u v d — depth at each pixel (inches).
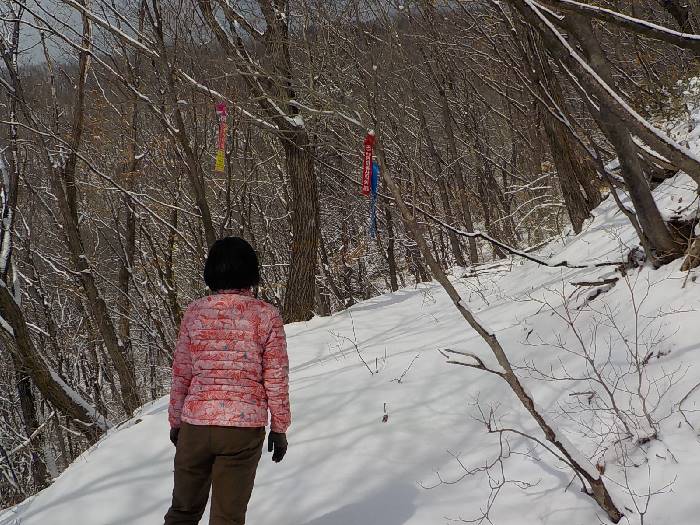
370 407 164.6
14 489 624.1
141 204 402.0
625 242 212.7
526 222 524.1
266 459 149.6
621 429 115.0
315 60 255.4
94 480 153.4
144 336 825.5
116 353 406.3
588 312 169.9
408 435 145.2
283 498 131.0
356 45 200.5
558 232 395.9
